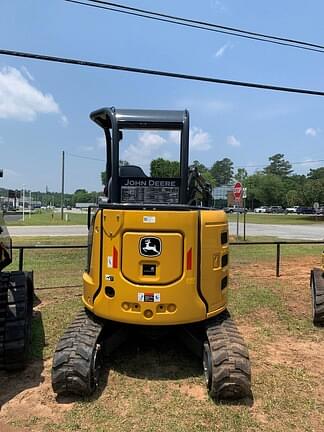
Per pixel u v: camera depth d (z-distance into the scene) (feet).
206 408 12.51
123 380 14.28
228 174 427.33
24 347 14.33
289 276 33.96
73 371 12.48
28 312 16.11
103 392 13.42
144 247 12.84
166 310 12.92
